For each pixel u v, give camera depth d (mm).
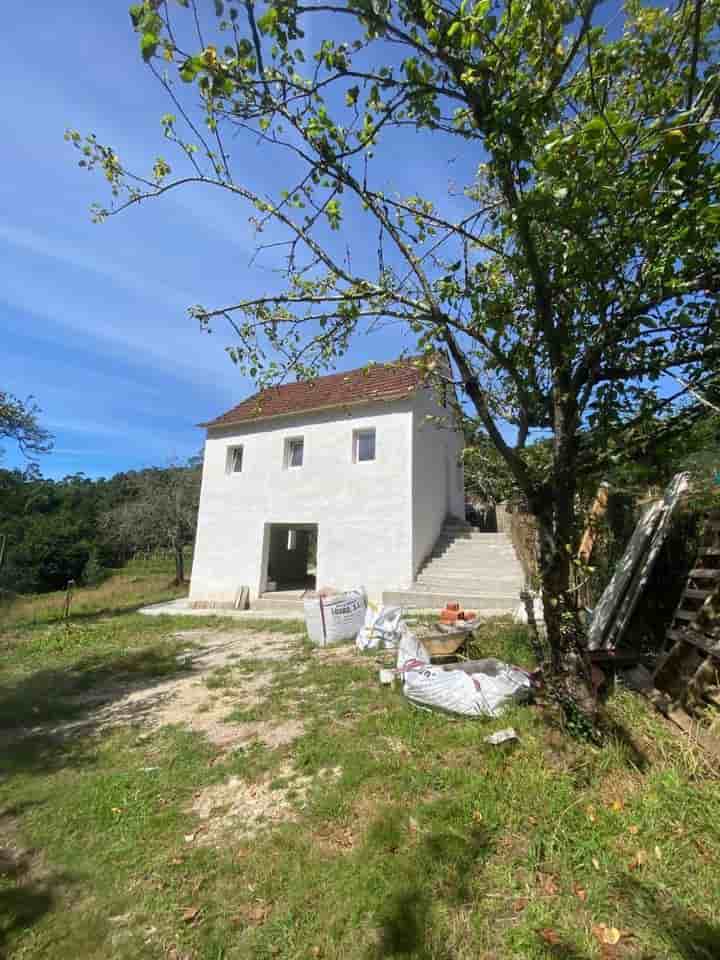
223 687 5871
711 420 3172
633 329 3008
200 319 3367
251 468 14242
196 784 3611
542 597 3521
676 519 5082
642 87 2471
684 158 2123
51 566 27203
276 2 1910
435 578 10930
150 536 22828
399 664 5234
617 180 2246
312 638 7730
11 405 15633
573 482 3336
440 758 3443
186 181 2957
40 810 3438
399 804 2988
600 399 3236
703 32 2250
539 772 3070
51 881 2721
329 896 2379
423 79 2316
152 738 4543
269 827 3008
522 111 2240
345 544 12148
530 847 2502
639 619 5035
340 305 3387
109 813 3312
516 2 2170
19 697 5957
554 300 3133
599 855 2410
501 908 2207
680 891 2166
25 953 2256
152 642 8812
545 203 2262
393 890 2334
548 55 2305
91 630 10125
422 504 12047
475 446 4879
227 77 2053
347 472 12445
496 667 4742
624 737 3250
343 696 5016
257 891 2486
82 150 2785
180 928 2328
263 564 13570
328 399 13391
